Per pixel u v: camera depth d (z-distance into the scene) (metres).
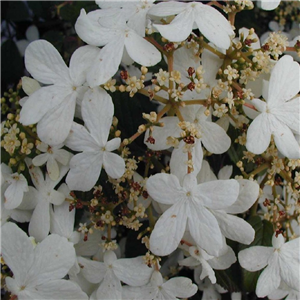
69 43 0.21
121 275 0.16
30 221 0.16
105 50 0.14
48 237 0.15
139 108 0.18
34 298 0.15
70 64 0.15
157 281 0.16
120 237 0.20
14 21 0.24
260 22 0.24
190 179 0.14
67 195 0.16
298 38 0.18
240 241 0.15
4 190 0.16
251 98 0.14
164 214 0.14
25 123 0.14
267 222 0.17
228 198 0.14
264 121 0.14
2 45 0.23
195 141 0.15
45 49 0.15
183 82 0.15
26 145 0.15
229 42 0.14
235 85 0.15
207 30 0.14
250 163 0.17
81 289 0.16
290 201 0.18
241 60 0.15
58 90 0.15
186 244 0.16
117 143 0.14
